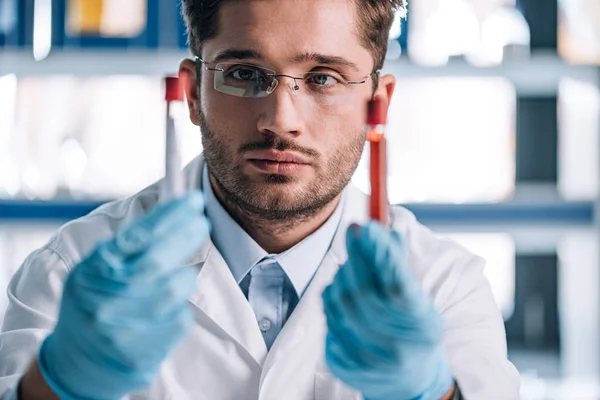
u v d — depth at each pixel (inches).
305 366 41.7
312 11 36.5
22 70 83.0
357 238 30.5
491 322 44.1
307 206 38.7
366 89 39.7
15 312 42.1
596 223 83.7
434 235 49.2
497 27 83.5
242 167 37.8
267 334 43.1
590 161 85.6
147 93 83.2
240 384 41.1
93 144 83.1
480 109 84.1
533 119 85.4
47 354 30.8
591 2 83.7
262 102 36.9
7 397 33.1
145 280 28.7
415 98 84.4
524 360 83.4
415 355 30.7
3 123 83.0
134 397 40.7
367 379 31.4
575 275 84.8
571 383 82.7
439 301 44.1
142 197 46.7
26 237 84.6
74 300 28.9
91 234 44.8
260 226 41.8
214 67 38.0
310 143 37.6
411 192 84.4
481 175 84.3
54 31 83.2
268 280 43.4
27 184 83.5
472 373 41.1
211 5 37.9
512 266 84.5
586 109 85.3
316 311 42.0
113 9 83.0
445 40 83.1
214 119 38.2
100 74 83.0
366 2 38.4
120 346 28.7
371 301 29.7
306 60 36.9
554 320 84.7
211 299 41.9
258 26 36.4
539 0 84.4
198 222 29.8
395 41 82.7
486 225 84.0
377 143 34.4
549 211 83.8
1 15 83.3
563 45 84.2
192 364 41.4
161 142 83.1
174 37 83.1
